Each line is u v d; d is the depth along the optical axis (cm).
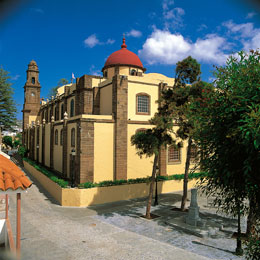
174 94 1582
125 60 3128
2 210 1446
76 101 2822
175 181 2294
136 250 1020
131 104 2252
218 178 667
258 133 521
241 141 604
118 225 1355
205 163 719
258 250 628
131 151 2197
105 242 1101
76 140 2066
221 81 695
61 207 1711
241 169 610
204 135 725
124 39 3384
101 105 2555
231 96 625
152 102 2394
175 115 1509
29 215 1502
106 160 2064
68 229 1262
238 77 643
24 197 1997
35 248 1006
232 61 693
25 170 3562
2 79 4300
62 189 1755
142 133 1546
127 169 2169
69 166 2336
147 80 2358
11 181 705
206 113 732
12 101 4394
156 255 975
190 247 1078
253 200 660
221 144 678
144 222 1419
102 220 1436
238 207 704
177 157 2495
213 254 1004
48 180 2225
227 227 1349
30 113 5541
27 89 5550
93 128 1984
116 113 2114
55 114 3906
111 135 2100
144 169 2270
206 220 1421
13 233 1185
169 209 1706
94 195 1798
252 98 573
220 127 673
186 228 1284
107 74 3188
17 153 5497
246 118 542
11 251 789
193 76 1634
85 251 998
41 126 3716
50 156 3089
